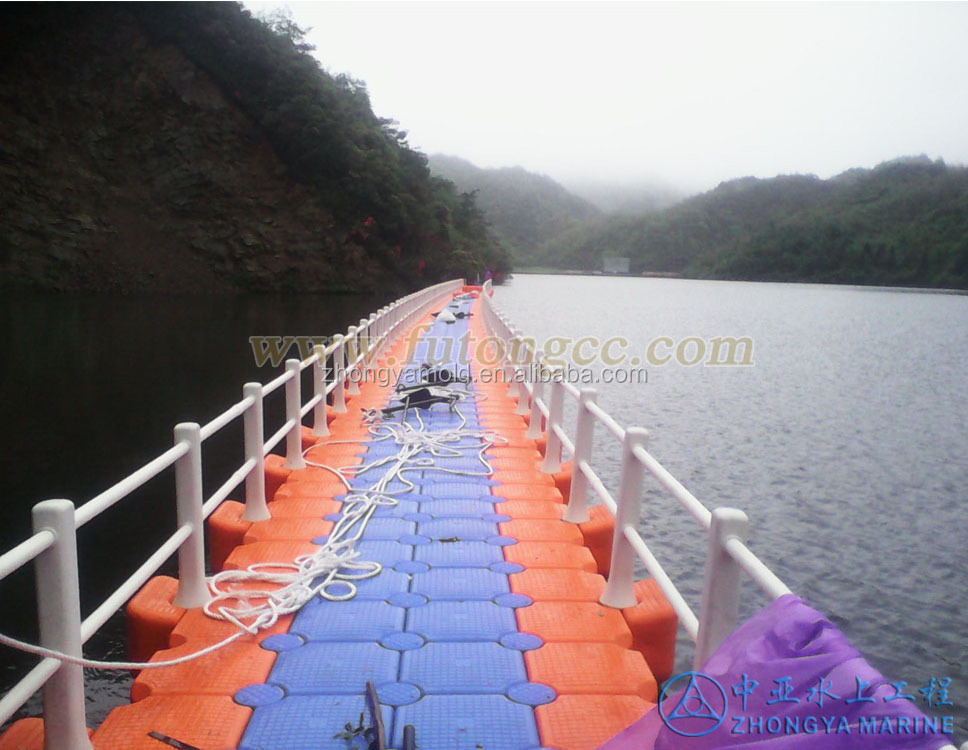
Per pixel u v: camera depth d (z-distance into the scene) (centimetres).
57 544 260
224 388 2498
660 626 424
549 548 530
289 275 6069
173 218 5984
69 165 5778
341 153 6297
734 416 2388
